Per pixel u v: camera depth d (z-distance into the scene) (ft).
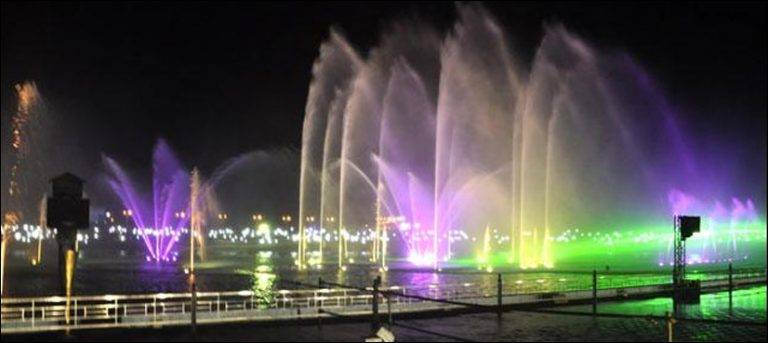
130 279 131.44
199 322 70.54
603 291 97.19
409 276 150.30
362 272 157.17
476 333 71.41
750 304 95.50
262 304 89.56
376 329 67.41
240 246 303.27
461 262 206.39
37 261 170.60
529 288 110.83
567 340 68.49
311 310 76.95
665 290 100.78
